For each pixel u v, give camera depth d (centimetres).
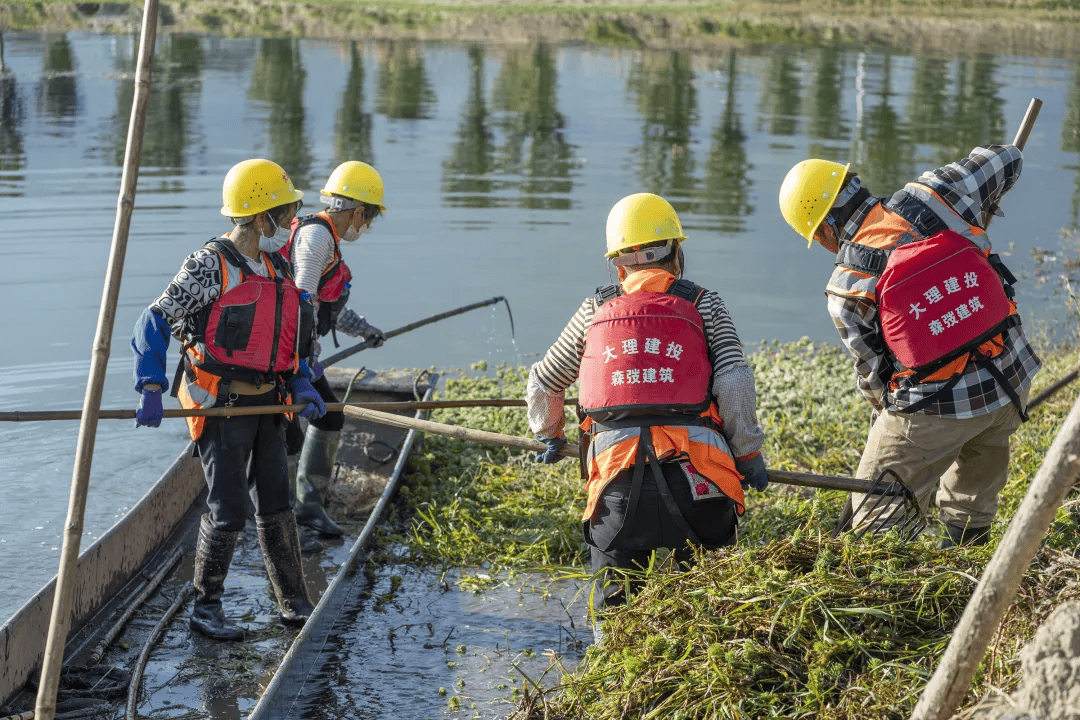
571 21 3881
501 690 452
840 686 345
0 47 2706
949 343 430
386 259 1217
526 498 645
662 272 409
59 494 673
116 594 522
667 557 394
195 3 3919
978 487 475
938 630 362
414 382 783
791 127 2002
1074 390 774
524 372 904
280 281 469
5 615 518
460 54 3036
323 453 601
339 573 498
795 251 1278
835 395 820
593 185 1553
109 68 2505
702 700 343
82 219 1289
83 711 422
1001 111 2166
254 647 484
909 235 435
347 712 434
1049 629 282
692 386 389
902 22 3931
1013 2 4306
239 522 475
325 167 1596
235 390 468
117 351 926
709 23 3891
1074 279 1154
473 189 1516
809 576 378
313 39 3275
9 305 1020
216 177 1508
